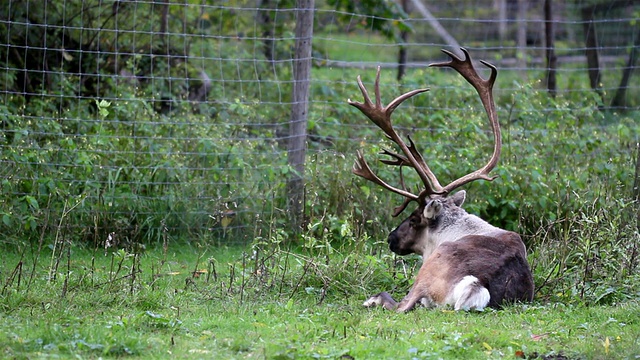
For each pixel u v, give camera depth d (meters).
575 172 14.54
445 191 11.35
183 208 13.56
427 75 19.08
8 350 7.98
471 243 10.48
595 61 21.53
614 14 24.69
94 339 8.34
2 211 12.65
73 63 17.05
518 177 14.17
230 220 13.39
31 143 13.60
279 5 20.92
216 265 12.37
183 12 19.06
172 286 11.13
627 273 11.27
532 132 15.45
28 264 11.92
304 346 8.41
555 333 9.04
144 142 14.03
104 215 13.14
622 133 15.69
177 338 8.71
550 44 21.11
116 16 15.93
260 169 13.92
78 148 13.69
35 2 16.77
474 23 34.97
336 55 30.09
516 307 10.09
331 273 11.25
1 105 14.08
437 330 9.05
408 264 12.24
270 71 19.98
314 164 14.07
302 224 13.48
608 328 9.43
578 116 16.73
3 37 16.52
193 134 14.58
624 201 13.11
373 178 11.39
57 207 12.99
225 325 9.26
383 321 9.43
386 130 11.38
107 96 15.91
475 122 15.30
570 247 11.95
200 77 18.03
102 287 10.62
